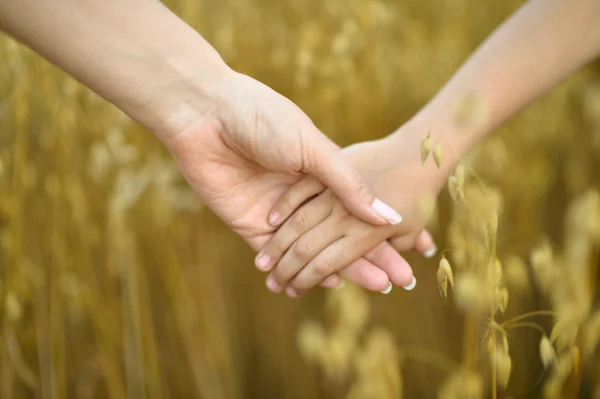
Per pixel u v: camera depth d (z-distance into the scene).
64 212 0.74
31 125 0.75
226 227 0.87
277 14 0.84
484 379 0.71
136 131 0.77
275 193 0.68
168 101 0.62
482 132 0.67
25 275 0.72
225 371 0.83
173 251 0.80
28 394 0.79
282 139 0.61
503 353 0.54
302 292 0.70
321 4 0.80
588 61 0.67
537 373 0.79
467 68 0.68
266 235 0.69
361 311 0.56
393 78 0.84
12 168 0.72
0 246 0.70
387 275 0.69
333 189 0.64
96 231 0.75
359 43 0.77
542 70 0.66
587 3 0.65
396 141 0.68
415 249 0.71
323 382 0.82
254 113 0.62
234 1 0.81
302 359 0.84
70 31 0.58
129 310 0.78
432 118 0.67
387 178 0.67
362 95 0.80
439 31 0.89
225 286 0.88
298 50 0.78
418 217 0.68
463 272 0.57
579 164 0.83
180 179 0.83
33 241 0.76
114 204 0.71
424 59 0.85
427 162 0.66
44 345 0.77
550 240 0.85
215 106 0.62
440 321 0.84
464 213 0.59
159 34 0.61
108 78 0.60
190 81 0.62
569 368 0.54
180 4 0.77
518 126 0.83
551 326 0.79
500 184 0.80
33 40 0.59
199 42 0.62
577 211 0.53
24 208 0.76
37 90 0.72
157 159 0.77
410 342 0.83
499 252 0.78
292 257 0.68
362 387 0.54
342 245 0.67
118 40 0.59
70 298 0.73
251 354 0.88
